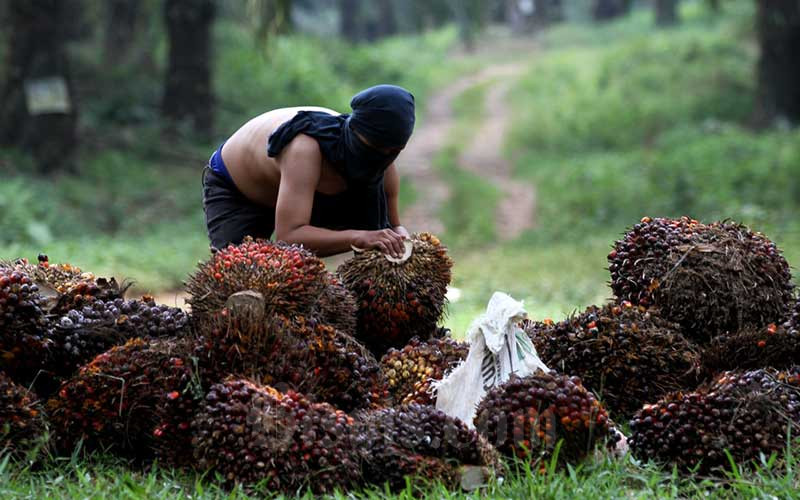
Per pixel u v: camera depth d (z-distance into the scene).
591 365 8.11
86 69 48.44
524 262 26.06
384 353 8.56
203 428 6.47
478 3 83.62
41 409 6.99
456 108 62.16
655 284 8.42
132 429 7.07
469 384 7.67
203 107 43.19
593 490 6.30
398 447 6.57
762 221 29.72
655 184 37.00
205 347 6.86
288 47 57.81
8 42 34.81
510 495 6.25
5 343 7.14
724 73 54.38
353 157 8.35
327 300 7.66
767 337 7.88
